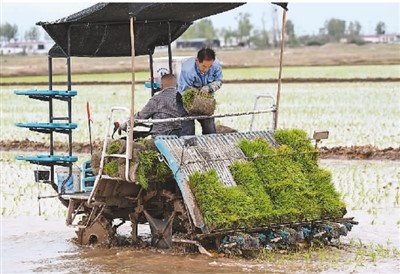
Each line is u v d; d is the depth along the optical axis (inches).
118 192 551.5
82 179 588.1
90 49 605.3
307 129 1255.5
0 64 4347.9
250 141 550.3
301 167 557.9
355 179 820.6
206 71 553.9
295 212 530.9
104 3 532.7
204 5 558.6
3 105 1859.0
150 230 591.5
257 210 515.8
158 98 560.7
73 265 511.5
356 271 480.7
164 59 689.6
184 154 514.6
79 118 1507.1
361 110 1549.0
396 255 519.5
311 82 2411.4
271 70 3432.6
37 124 569.3
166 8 549.0
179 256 518.3
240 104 1734.7
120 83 2576.3
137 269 493.0
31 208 705.0
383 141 1122.0
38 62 4537.4
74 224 602.2
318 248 540.1
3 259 529.7
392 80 2359.7
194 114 546.9
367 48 5753.0
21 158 584.1
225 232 501.4
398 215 647.1
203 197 503.5
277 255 519.8
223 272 478.9
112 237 560.7
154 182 532.1
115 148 528.1
